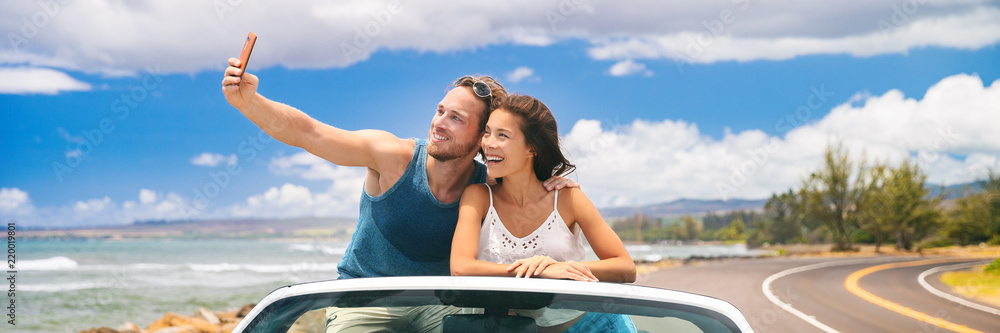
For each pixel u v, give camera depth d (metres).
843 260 45.56
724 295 16.95
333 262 46.00
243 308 13.80
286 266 42.66
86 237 99.50
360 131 3.07
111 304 20.08
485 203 2.62
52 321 16.06
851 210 57.75
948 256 49.94
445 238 3.12
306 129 2.92
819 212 58.72
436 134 2.98
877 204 56.38
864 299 16.55
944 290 19.77
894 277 25.86
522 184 2.61
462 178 3.10
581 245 2.68
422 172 3.03
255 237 107.88
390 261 3.19
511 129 2.56
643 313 1.91
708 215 114.31
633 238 111.12
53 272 36.41
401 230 3.10
